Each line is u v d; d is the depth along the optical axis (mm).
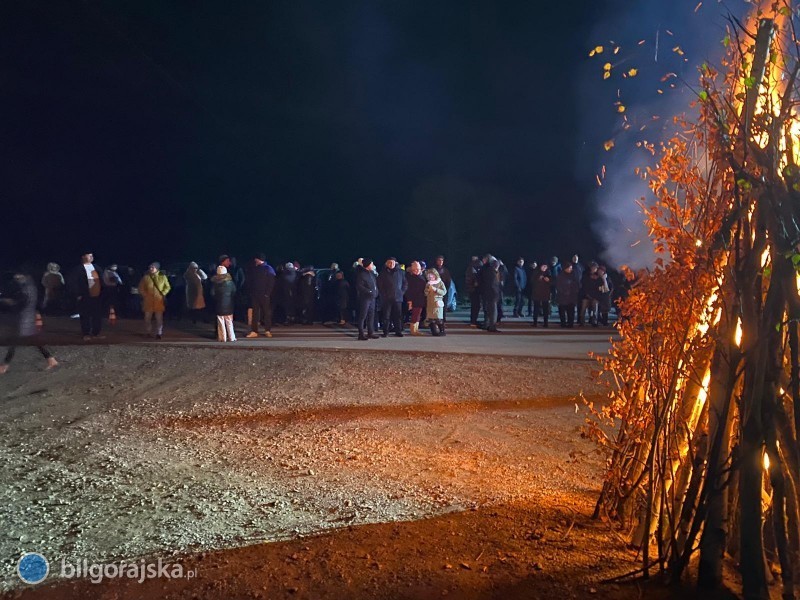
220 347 14656
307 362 12961
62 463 7020
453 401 10141
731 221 3791
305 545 4809
